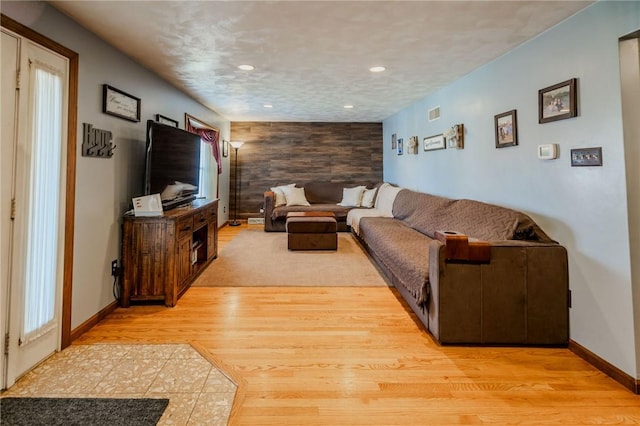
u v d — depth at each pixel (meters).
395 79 3.65
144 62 3.05
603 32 1.85
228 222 6.99
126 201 2.85
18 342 1.74
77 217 2.20
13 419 1.46
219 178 6.27
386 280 3.42
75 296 2.19
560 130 2.18
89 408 1.54
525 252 2.10
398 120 5.94
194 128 5.07
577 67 2.04
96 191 2.42
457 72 3.38
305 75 3.51
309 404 1.58
